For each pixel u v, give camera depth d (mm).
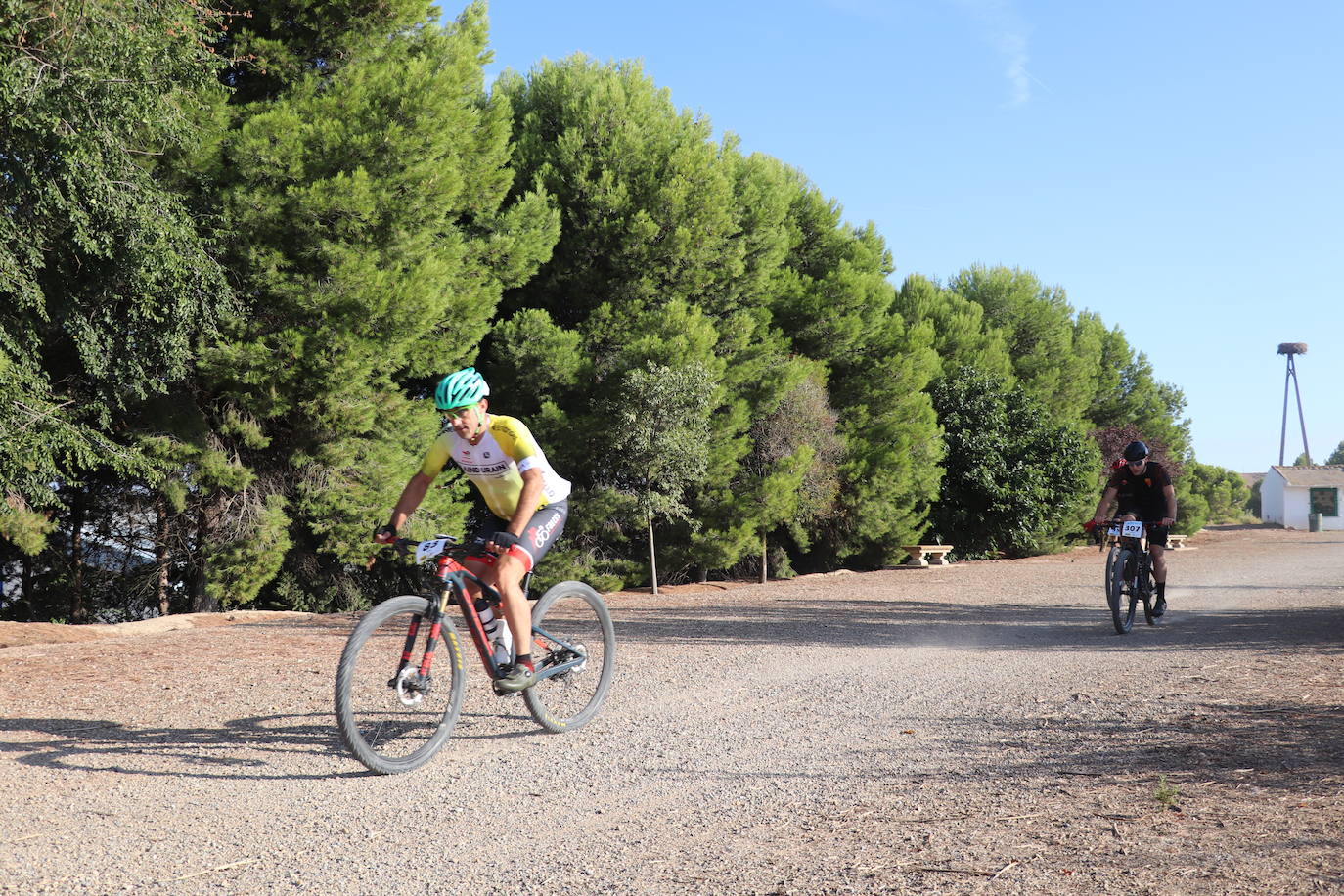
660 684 6496
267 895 2867
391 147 14391
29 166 10617
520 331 17922
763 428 21484
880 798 3719
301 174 13898
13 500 13141
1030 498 27000
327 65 15820
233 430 14766
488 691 6012
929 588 16062
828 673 6879
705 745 4707
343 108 14758
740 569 22781
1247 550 30031
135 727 5113
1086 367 37906
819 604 13258
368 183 14055
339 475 15555
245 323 14172
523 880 2959
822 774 4129
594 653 5402
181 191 13734
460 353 16453
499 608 4820
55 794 3877
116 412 14344
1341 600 12398
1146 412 44531
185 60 11766
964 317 31094
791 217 24578
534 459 4602
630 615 11664
